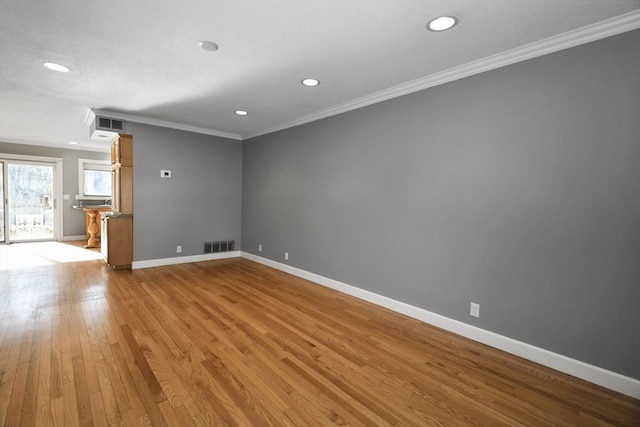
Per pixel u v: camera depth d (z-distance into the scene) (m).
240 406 1.78
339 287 3.99
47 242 7.32
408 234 3.19
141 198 4.87
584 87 2.11
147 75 3.00
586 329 2.12
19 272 4.58
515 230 2.44
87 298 3.49
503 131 2.49
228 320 2.99
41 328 2.71
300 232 4.62
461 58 2.55
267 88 3.31
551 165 2.26
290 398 1.86
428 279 3.03
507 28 2.10
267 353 2.39
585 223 2.12
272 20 2.04
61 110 4.30
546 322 2.30
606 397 1.94
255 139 5.58
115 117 4.50
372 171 3.55
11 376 2.00
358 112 3.71
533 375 2.16
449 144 2.84
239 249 6.05
